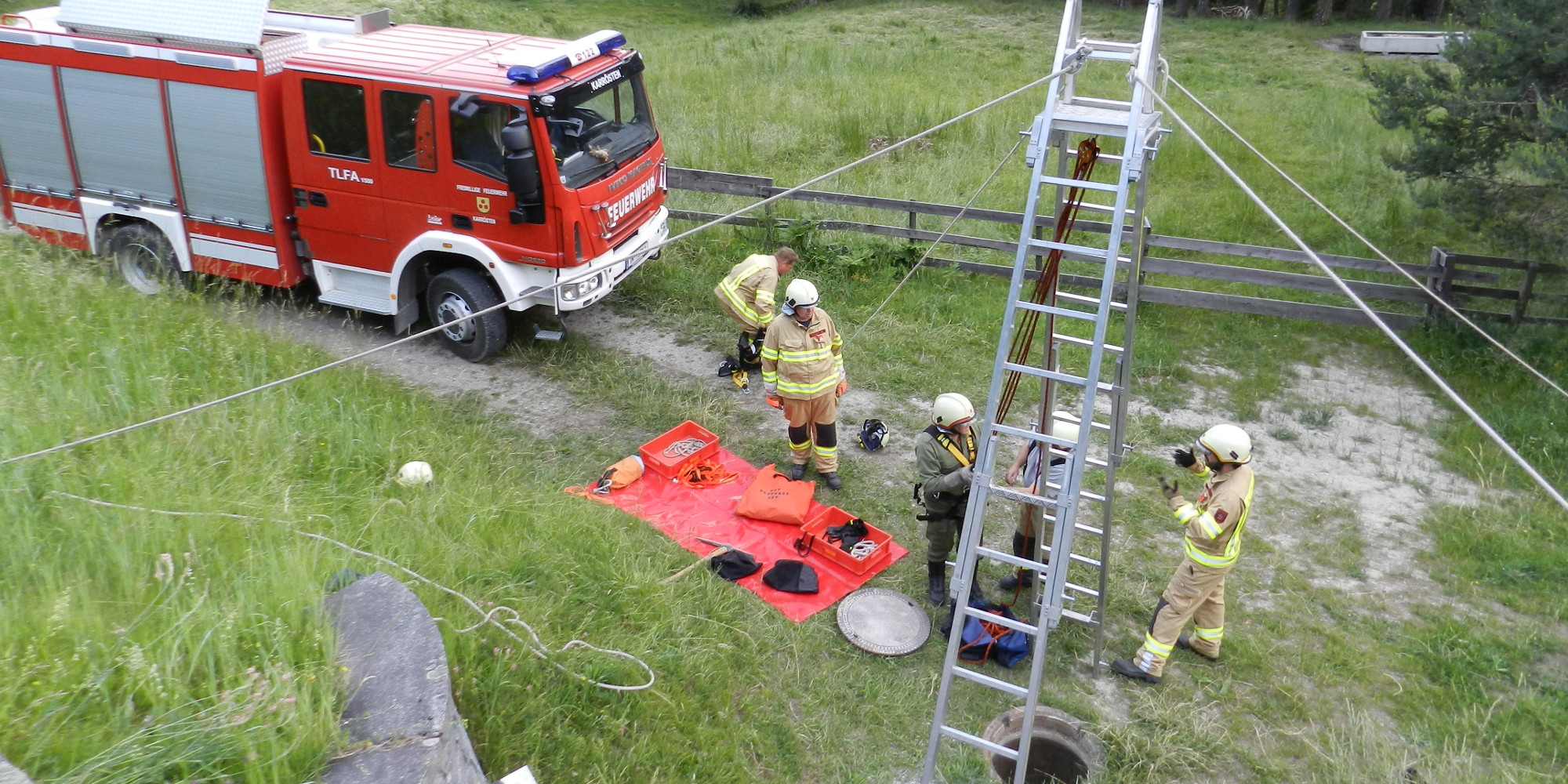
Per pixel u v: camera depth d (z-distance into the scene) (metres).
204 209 8.99
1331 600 6.55
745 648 5.75
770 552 6.77
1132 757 5.35
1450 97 10.12
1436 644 6.16
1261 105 18.25
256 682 3.68
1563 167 8.83
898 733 5.41
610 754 4.66
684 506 7.21
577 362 9.13
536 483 7.22
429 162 8.23
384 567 5.08
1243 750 5.43
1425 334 9.96
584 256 8.38
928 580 6.39
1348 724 5.60
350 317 9.73
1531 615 6.43
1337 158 15.00
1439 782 5.18
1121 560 6.89
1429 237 12.40
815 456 7.53
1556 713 5.61
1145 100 4.52
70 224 9.58
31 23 9.31
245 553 4.86
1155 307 10.56
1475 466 8.00
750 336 8.88
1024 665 5.96
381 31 9.34
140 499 5.25
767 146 15.06
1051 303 5.25
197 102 8.57
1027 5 29.42
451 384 8.69
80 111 9.02
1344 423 8.67
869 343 9.68
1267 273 10.09
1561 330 9.74
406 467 6.64
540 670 4.89
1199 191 14.00
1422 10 30.56
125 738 3.35
